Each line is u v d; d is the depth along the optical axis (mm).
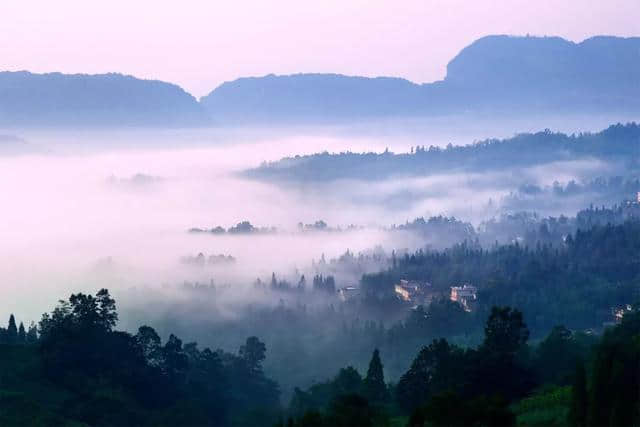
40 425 178000
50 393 199625
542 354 192750
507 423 133000
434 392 175375
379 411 162625
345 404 152625
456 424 132250
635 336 179000
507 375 177000
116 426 192750
